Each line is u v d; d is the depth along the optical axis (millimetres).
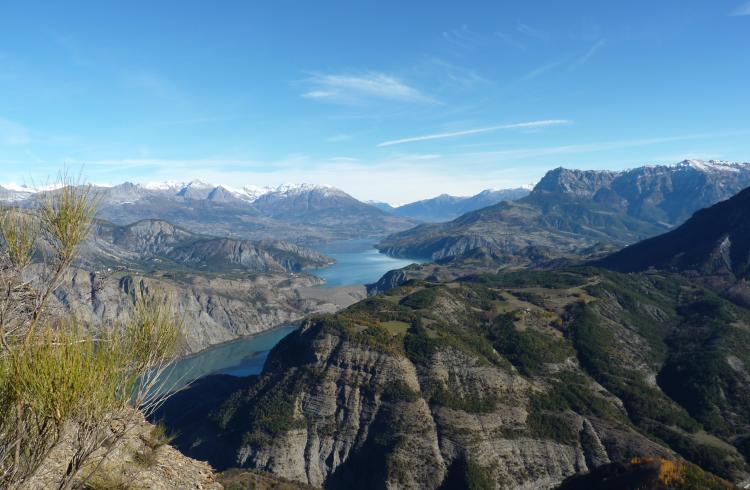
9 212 12773
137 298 13953
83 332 12398
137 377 13055
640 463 71375
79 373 11281
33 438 11281
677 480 63812
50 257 13344
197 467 25375
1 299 12086
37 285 12844
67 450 18609
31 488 15531
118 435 13688
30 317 12664
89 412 11844
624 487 66812
